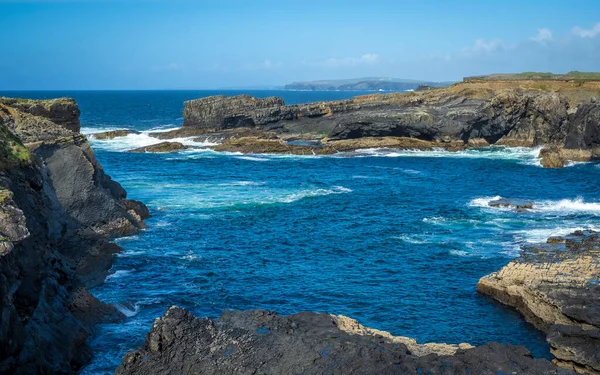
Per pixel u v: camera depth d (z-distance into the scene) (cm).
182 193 5631
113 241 3847
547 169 7475
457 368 1730
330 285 3231
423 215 4809
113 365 2205
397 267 3531
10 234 1941
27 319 1991
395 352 1811
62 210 3538
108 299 2858
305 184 6316
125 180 6338
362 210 5016
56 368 2005
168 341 1867
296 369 1733
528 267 3083
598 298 2606
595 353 2105
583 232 3869
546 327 2658
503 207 5062
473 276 3356
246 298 3016
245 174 6975
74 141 4084
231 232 4228
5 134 3020
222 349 1841
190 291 3069
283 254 3766
